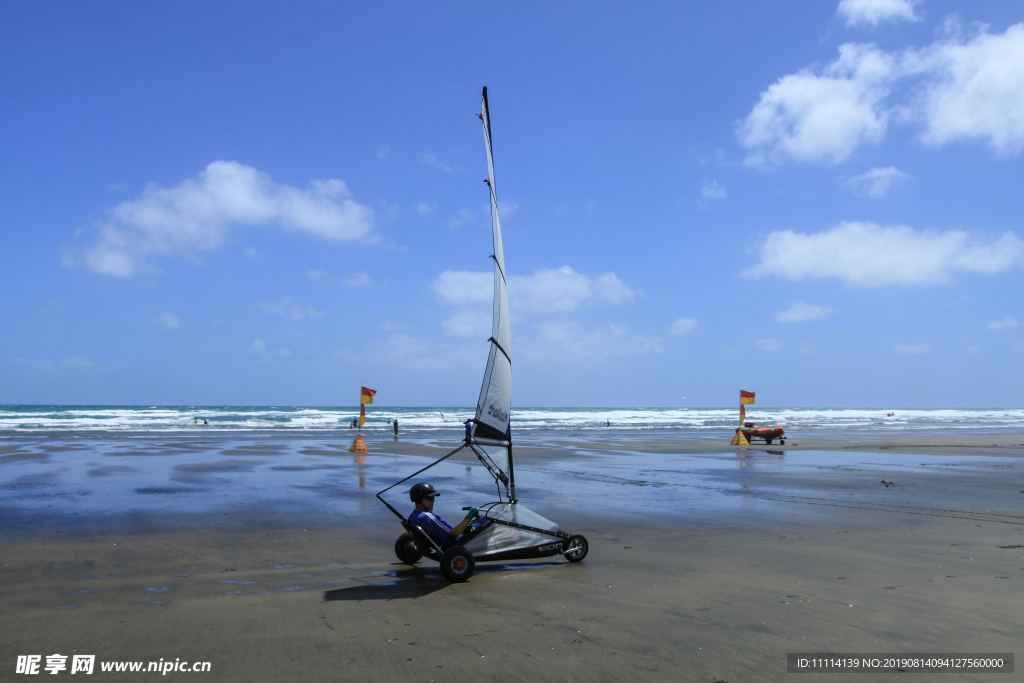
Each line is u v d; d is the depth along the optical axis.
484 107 9.09
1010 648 5.13
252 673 4.61
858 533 10.07
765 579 7.27
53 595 6.58
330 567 7.88
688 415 105.31
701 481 17.22
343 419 70.50
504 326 8.72
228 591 6.77
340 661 4.84
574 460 23.81
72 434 40.28
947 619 5.84
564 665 4.79
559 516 11.66
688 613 6.04
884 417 105.88
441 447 30.36
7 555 8.40
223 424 58.25
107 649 5.06
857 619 5.85
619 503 13.25
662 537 9.73
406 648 5.12
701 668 4.74
